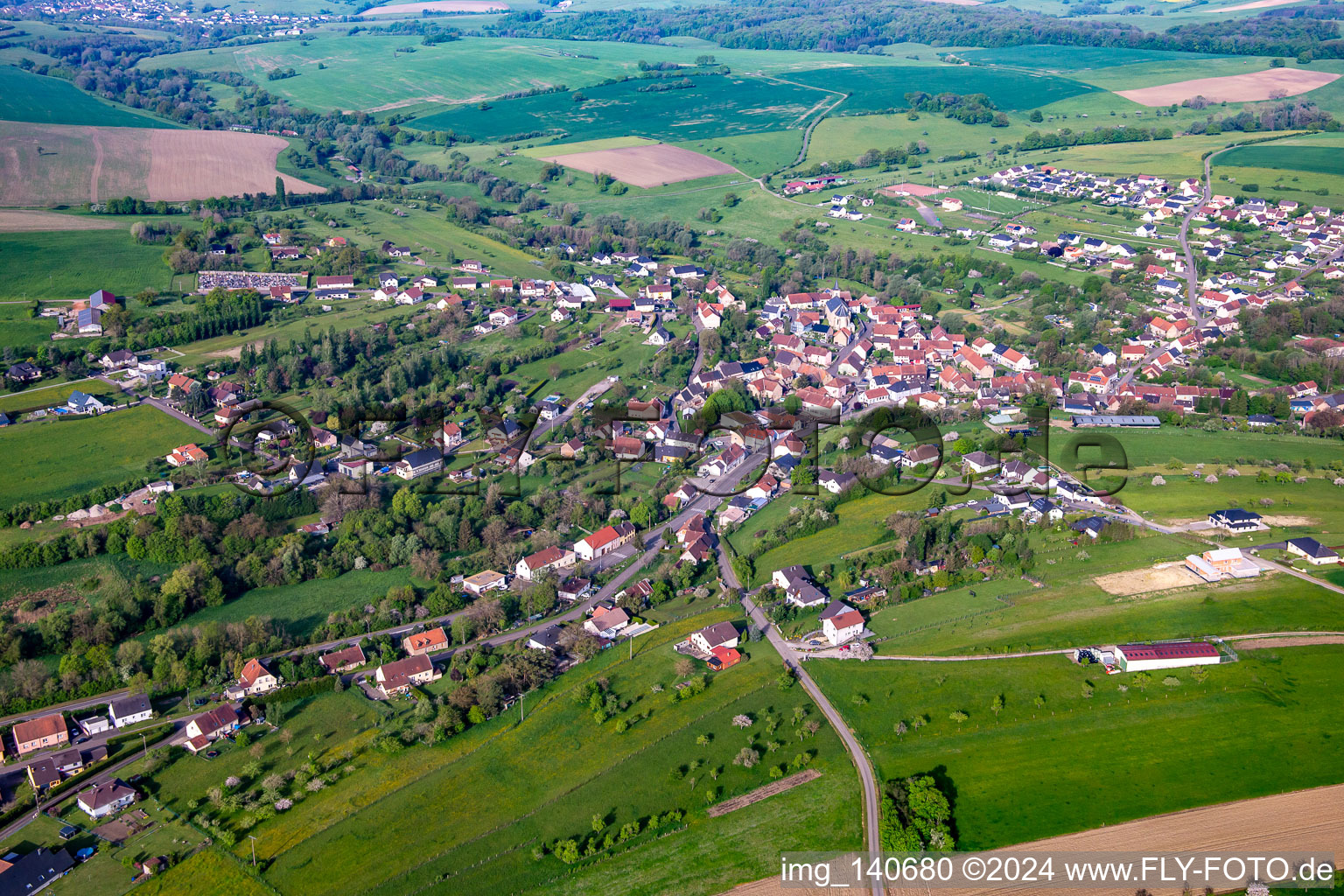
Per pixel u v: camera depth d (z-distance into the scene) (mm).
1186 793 147375
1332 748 153375
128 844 149500
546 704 177625
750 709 173375
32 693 180250
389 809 154625
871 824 146000
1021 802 148125
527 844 147500
